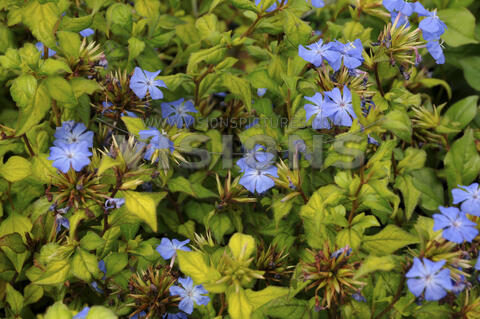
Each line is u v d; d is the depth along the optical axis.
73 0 0.76
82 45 0.68
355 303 0.65
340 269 0.63
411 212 0.70
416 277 0.61
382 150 0.65
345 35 0.73
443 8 0.81
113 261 0.67
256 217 0.71
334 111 0.66
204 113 0.75
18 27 0.77
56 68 0.65
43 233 0.68
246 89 0.71
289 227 0.69
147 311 0.66
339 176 0.65
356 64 0.68
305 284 0.64
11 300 0.68
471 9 0.85
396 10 0.69
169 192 0.73
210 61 0.71
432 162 0.77
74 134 0.68
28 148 0.68
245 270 0.62
